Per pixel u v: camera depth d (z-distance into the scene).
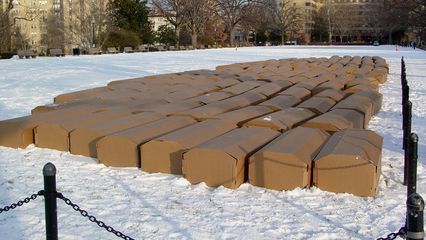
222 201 6.83
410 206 3.79
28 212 6.38
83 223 6.06
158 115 10.95
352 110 11.76
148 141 8.49
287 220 6.20
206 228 5.94
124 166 8.45
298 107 12.25
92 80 22.62
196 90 15.37
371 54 52.44
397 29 118.25
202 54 52.56
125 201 6.83
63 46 76.00
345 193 7.11
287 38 130.00
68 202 4.66
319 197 6.99
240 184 7.48
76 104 12.48
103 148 8.52
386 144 10.42
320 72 23.72
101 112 11.14
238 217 6.27
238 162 7.36
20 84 20.64
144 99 13.28
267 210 6.52
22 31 77.88
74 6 84.94
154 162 8.12
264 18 114.38
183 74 21.05
